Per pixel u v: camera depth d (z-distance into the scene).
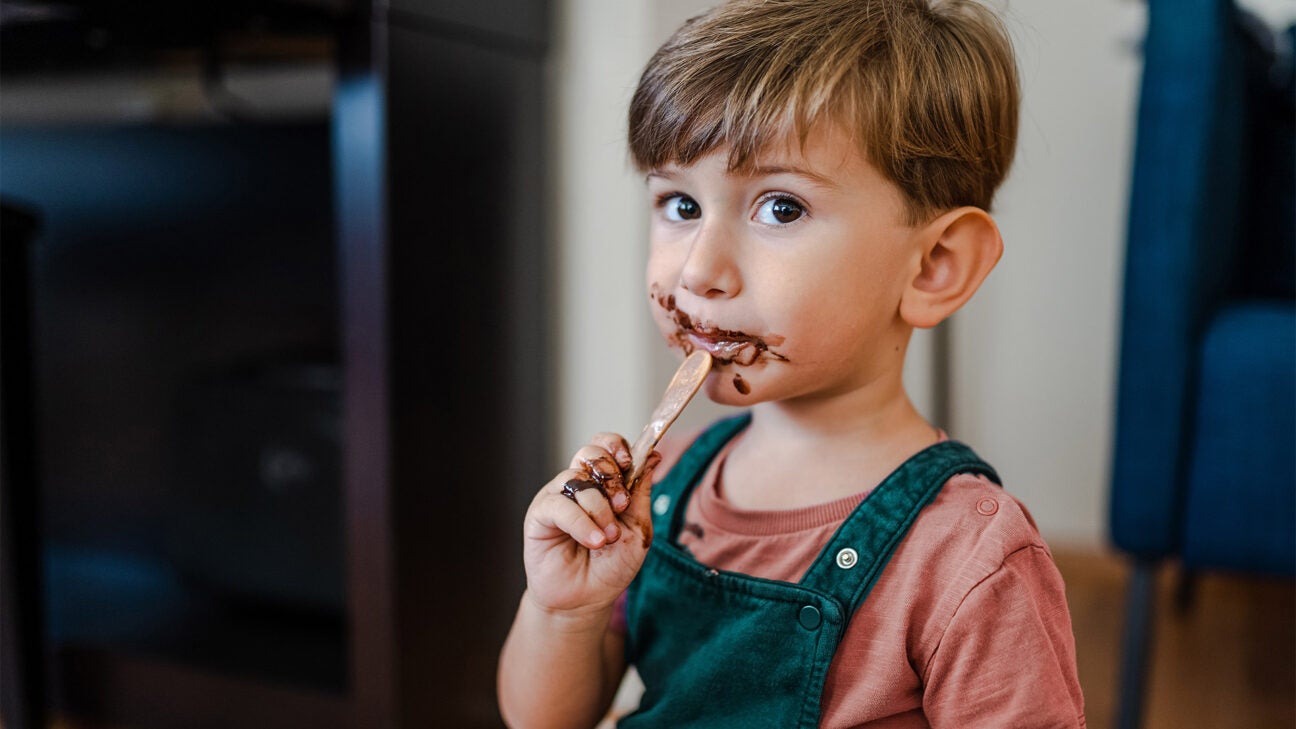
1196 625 1.52
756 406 0.59
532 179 1.18
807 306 0.49
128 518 1.56
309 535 1.21
